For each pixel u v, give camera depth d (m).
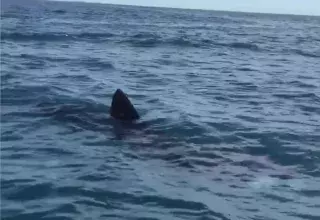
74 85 18.09
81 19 66.81
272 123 14.16
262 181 9.49
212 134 12.43
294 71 26.50
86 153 10.64
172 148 11.19
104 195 8.50
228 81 21.72
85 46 33.19
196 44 38.62
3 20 52.41
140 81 20.23
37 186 8.76
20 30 40.34
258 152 11.32
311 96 18.86
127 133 12.14
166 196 8.54
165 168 9.91
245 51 36.41
